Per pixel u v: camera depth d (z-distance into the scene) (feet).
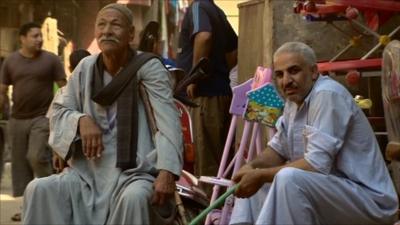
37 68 22.95
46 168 22.88
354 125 11.60
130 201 11.75
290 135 12.09
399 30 17.28
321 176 11.02
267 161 12.63
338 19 17.20
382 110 18.26
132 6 46.91
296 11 16.69
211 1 20.26
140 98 13.00
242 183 11.48
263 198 12.66
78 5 50.72
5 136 25.98
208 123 19.40
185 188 14.48
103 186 12.58
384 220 11.39
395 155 12.60
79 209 12.38
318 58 18.61
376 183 11.51
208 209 11.84
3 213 24.29
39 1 48.32
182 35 20.38
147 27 18.47
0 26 46.93
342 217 11.16
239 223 12.72
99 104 12.82
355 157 11.57
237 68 20.57
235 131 17.40
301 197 10.76
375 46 16.85
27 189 12.34
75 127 12.68
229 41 20.89
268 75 15.14
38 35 23.02
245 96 15.58
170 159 12.28
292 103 12.21
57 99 13.20
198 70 16.62
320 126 11.25
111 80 12.91
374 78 18.33
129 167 12.59
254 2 19.47
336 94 11.43
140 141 12.69
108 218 12.23
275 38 18.70
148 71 12.87
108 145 12.76
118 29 12.74
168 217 12.23
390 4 15.76
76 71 13.24
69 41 50.37
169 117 12.62
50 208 12.26
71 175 12.66
